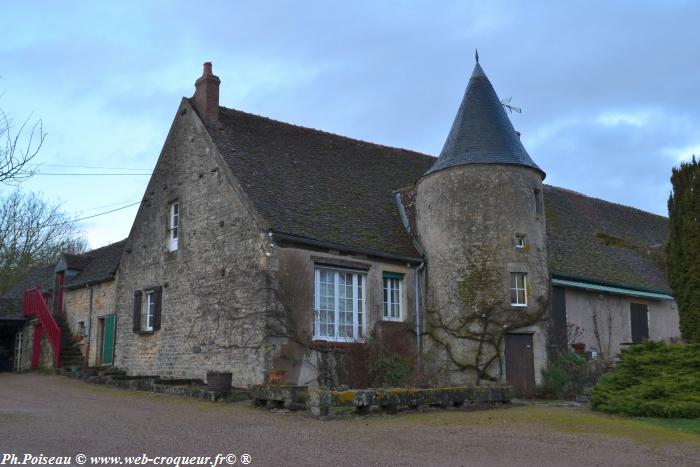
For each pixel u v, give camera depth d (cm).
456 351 1730
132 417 1158
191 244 1878
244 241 1661
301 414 1213
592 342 2139
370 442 938
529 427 1087
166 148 2077
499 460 833
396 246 1838
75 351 2495
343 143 2242
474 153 1819
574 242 2369
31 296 2584
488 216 1773
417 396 1266
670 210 1714
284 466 775
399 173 2264
